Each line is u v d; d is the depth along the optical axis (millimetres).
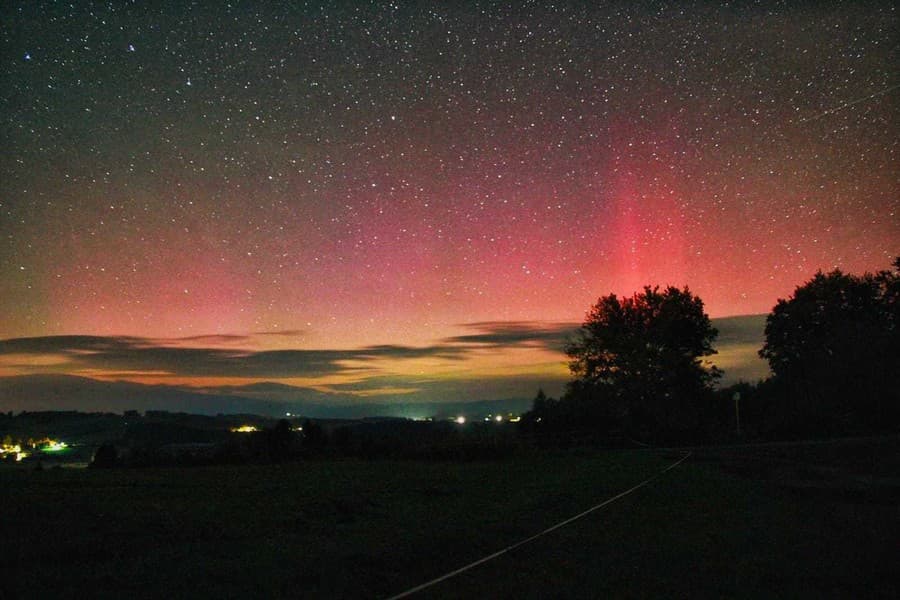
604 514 12617
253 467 26875
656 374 52500
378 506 13055
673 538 10312
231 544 8922
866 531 11492
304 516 11586
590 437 41312
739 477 21141
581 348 53969
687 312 55719
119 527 9945
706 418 52438
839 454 28781
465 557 8625
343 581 7141
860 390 45625
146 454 32938
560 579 7578
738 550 9562
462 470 23250
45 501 13016
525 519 11680
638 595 7051
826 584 7848
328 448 33719
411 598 6629
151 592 6441
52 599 6082
